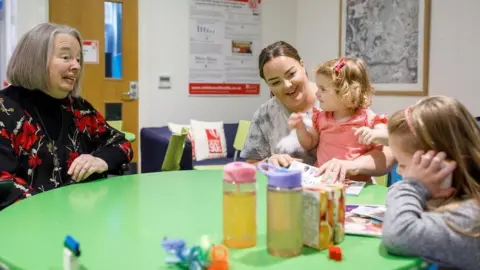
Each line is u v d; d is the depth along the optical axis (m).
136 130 4.68
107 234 1.01
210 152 4.60
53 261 0.84
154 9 4.66
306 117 1.89
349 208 1.21
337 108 1.67
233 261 0.84
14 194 1.50
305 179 1.33
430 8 3.82
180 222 1.11
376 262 0.85
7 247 0.92
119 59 4.55
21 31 4.11
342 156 1.67
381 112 4.34
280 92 1.86
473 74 3.51
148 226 1.07
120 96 4.58
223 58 5.05
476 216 0.93
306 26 5.29
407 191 0.99
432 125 1.02
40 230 1.04
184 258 0.79
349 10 4.61
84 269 0.80
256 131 2.04
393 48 4.16
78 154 1.80
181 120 4.89
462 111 1.04
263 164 0.97
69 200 1.35
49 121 1.74
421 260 0.88
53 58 1.67
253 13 5.18
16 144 1.63
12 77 1.69
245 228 0.91
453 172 1.02
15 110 1.65
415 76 3.97
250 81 5.23
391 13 4.16
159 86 4.75
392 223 0.92
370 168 1.55
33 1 4.13
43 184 1.67
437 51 3.79
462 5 3.57
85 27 4.38
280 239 0.86
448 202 1.00
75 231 1.03
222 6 4.99
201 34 4.91
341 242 0.96
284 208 0.86
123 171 1.92
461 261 0.91
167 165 2.61
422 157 1.01
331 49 4.91
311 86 1.97
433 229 0.90
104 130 1.92
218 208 1.25
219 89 5.06
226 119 5.14
